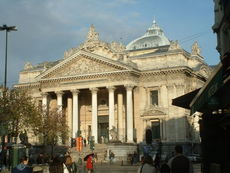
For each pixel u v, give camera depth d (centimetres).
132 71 9675
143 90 10125
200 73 10612
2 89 7281
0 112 6956
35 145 9188
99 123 10644
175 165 1733
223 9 3039
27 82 11506
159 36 12638
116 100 10425
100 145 9194
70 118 10744
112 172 5522
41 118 8875
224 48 3519
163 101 9844
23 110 7525
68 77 10331
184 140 9475
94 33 10312
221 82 1572
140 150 9212
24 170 2062
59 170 2458
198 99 2159
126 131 9938
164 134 9700
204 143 2606
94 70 10100
